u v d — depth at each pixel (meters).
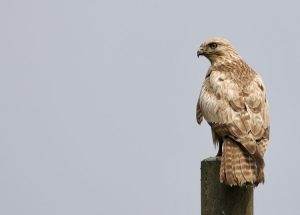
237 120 13.48
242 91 14.02
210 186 12.19
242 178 12.21
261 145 13.17
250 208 12.07
